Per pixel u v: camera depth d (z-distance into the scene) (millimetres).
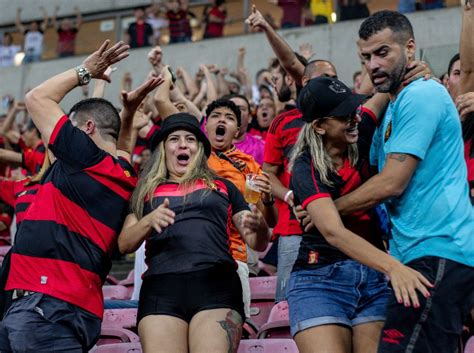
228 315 3090
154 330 3033
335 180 2975
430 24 11102
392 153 2764
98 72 3410
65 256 3086
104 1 13609
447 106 2803
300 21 11953
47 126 3230
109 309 4234
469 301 2672
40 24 13914
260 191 3379
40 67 13602
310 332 2877
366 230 2988
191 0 12719
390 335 2656
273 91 7598
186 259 3158
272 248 4527
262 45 12078
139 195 3311
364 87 4430
